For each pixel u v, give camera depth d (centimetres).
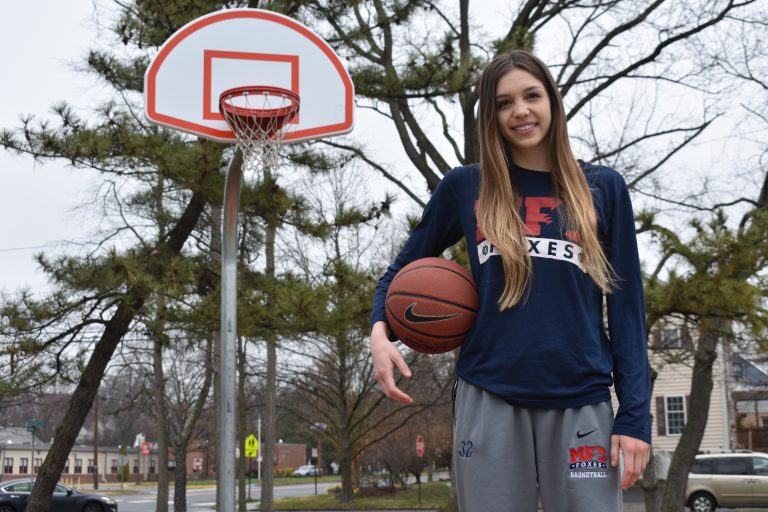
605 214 236
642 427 213
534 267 223
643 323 232
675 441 2886
